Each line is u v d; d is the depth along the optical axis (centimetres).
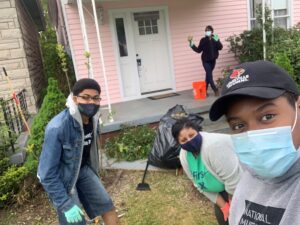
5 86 772
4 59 765
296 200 87
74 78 1090
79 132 267
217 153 234
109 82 880
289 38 873
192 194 415
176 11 928
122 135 595
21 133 590
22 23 914
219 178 243
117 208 404
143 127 605
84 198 304
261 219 95
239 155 99
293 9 1052
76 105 264
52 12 1477
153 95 914
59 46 561
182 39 946
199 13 952
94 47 852
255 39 905
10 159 480
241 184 110
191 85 971
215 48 792
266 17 909
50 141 256
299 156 90
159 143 486
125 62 897
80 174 294
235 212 109
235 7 985
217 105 97
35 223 396
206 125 672
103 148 611
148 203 407
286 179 93
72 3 816
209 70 800
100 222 379
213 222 350
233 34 994
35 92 852
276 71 91
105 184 468
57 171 263
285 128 90
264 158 91
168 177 469
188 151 254
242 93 89
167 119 509
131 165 519
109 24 859
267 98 87
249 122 94
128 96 909
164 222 363
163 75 953
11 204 436
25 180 453
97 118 291
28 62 824
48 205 430
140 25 905
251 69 92
